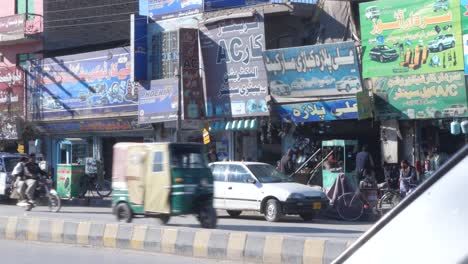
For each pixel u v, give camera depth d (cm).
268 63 2217
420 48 1933
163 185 1332
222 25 2394
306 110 2170
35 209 2158
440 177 178
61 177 2422
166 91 2514
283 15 2322
